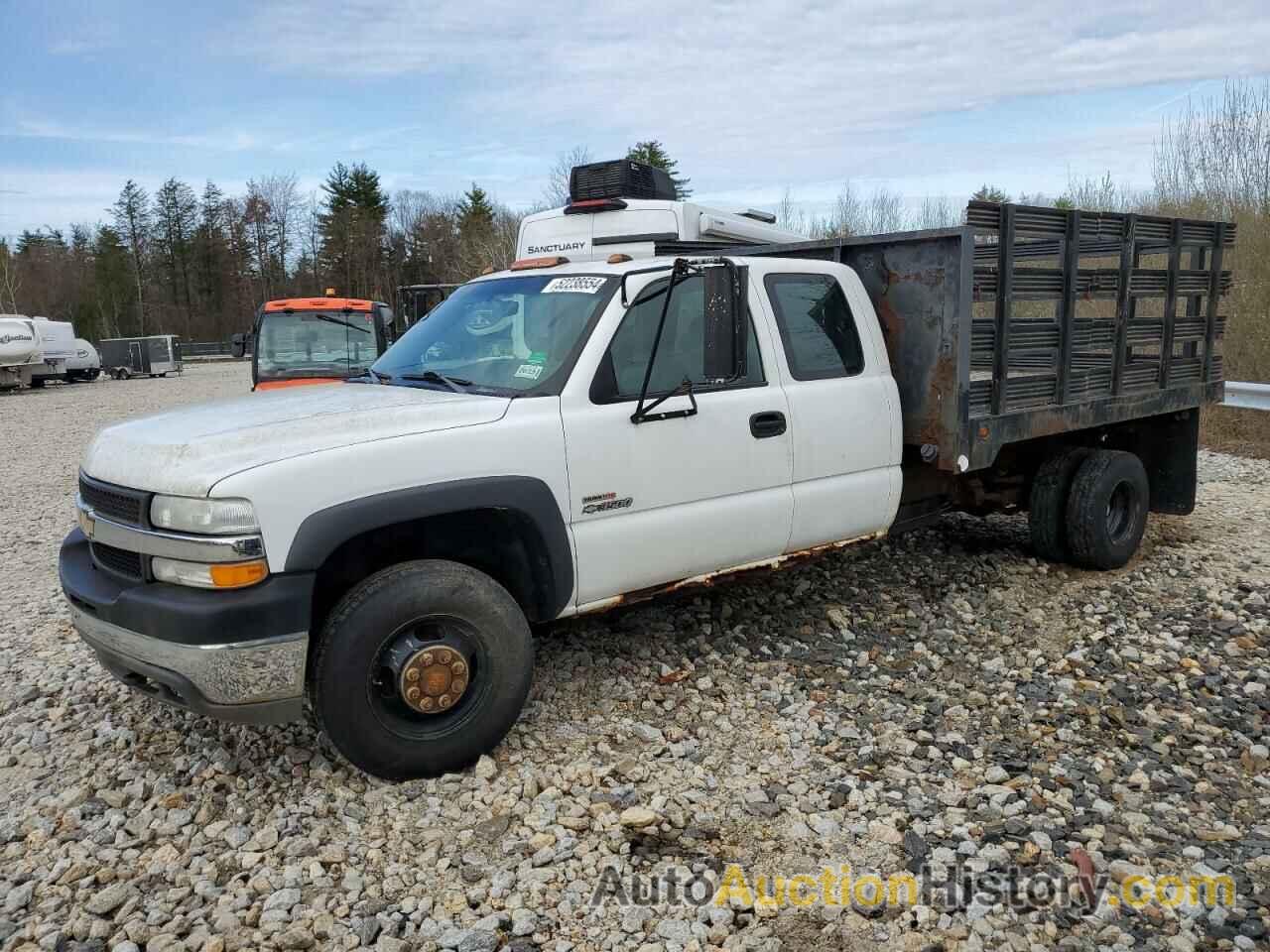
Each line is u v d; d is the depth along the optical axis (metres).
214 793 3.77
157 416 4.21
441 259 68.88
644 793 3.76
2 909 3.10
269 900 3.11
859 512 5.19
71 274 78.12
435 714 3.77
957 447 5.14
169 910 3.09
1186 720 4.33
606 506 4.19
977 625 5.54
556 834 3.46
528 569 4.15
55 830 3.57
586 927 2.99
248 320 78.50
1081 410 5.92
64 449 15.25
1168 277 6.47
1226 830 3.47
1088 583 6.21
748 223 8.34
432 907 3.10
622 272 4.43
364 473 3.56
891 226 24.59
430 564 3.76
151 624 3.43
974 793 3.71
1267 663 4.91
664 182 8.76
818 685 4.75
